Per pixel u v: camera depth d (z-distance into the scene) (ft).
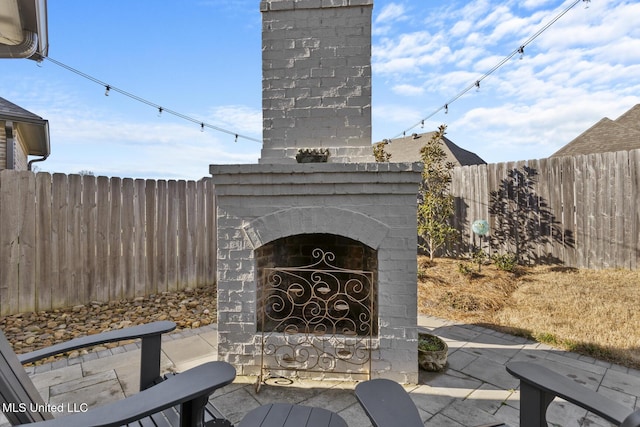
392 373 8.89
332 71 9.96
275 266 11.50
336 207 9.02
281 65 10.11
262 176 9.07
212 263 19.02
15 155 20.47
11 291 13.33
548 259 19.22
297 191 9.08
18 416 4.29
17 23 8.17
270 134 10.10
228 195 9.32
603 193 17.43
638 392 8.36
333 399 8.16
